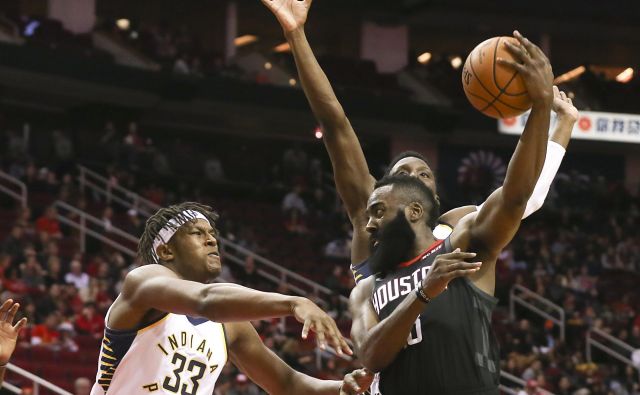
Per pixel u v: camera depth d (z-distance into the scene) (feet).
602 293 60.80
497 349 10.09
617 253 66.69
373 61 74.08
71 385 36.22
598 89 77.41
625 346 52.49
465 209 11.82
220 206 61.46
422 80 74.49
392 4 74.59
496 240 9.89
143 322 10.96
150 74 63.00
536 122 9.70
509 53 9.93
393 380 9.95
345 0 73.56
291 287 50.24
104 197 57.36
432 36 80.84
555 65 83.66
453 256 9.11
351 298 10.76
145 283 10.59
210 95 65.00
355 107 68.74
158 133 71.92
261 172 74.38
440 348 9.79
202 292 9.82
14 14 63.62
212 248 11.56
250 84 66.18
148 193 58.95
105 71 61.62
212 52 70.95
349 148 12.30
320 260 57.62
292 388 12.28
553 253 64.34
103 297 42.16
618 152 78.89
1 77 59.77
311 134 74.49
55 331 37.70
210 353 11.34
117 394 11.14
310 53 12.36
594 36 80.79
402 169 11.86
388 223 10.25
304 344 42.16
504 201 9.71
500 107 10.03
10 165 55.01
